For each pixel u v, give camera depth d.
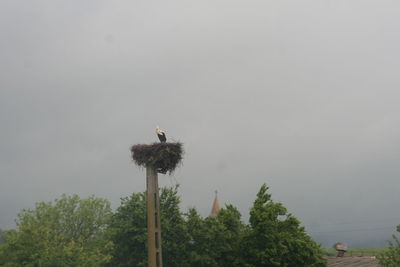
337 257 76.31
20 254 28.23
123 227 40.28
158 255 28.70
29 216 31.75
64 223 36.28
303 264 40.50
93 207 37.56
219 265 41.12
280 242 39.44
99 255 33.12
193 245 41.09
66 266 28.64
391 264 29.38
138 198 42.84
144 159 29.58
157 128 30.53
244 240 41.47
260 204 41.62
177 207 42.75
